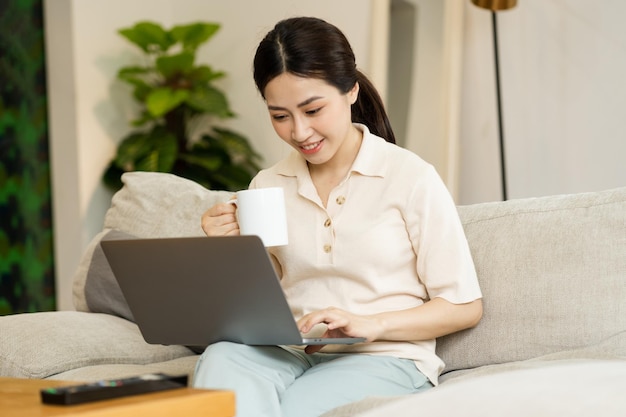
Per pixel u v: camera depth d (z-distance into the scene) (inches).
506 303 66.7
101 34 190.4
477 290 64.6
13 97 190.7
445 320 63.1
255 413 53.5
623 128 160.2
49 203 188.9
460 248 64.3
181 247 54.2
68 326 79.5
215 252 52.9
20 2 189.0
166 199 92.4
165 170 183.3
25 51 189.0
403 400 34.1
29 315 82.4
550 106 167.3
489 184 172.6
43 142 188.4
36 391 48.3
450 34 171.5
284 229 63.0
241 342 58.0
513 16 170.2
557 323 64.4
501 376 35.4
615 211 65.5
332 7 184.5
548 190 167.8
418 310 62.6
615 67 161.0
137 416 38.7
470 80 174.1
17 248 191.5
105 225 96.9
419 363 63.7
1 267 191.9
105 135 191.0
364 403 53.5
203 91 189.3
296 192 69.9
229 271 53.2
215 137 194.4
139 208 93.5
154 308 59.3
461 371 67.9
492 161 172.1
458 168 173.0
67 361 75.2
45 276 189.2
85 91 186.5
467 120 174.7
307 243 67.2
